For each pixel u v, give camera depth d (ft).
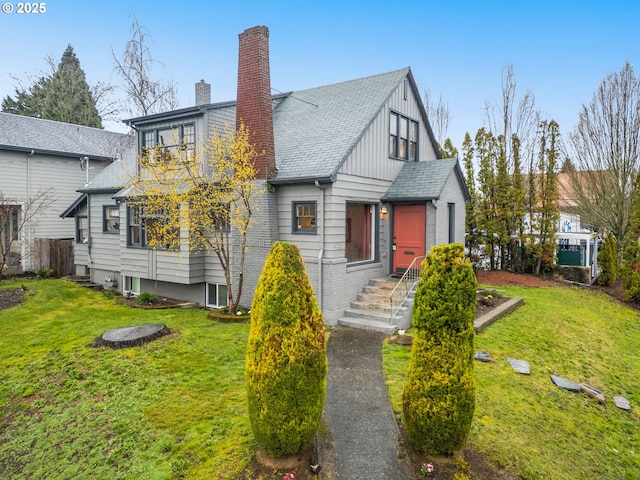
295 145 41.14
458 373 16.12
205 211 35.32
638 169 58.85
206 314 38.63
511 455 17.35
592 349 33.06
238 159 34.58
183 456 16.53
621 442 20.90
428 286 16.80
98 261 53.67
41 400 21.86
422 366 16.61
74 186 67.26
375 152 40.98
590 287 54.60
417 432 16.55
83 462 16.93
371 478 15.15
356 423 18.89
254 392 15.72
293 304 15.74
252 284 38.73
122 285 50.52
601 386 26.96
